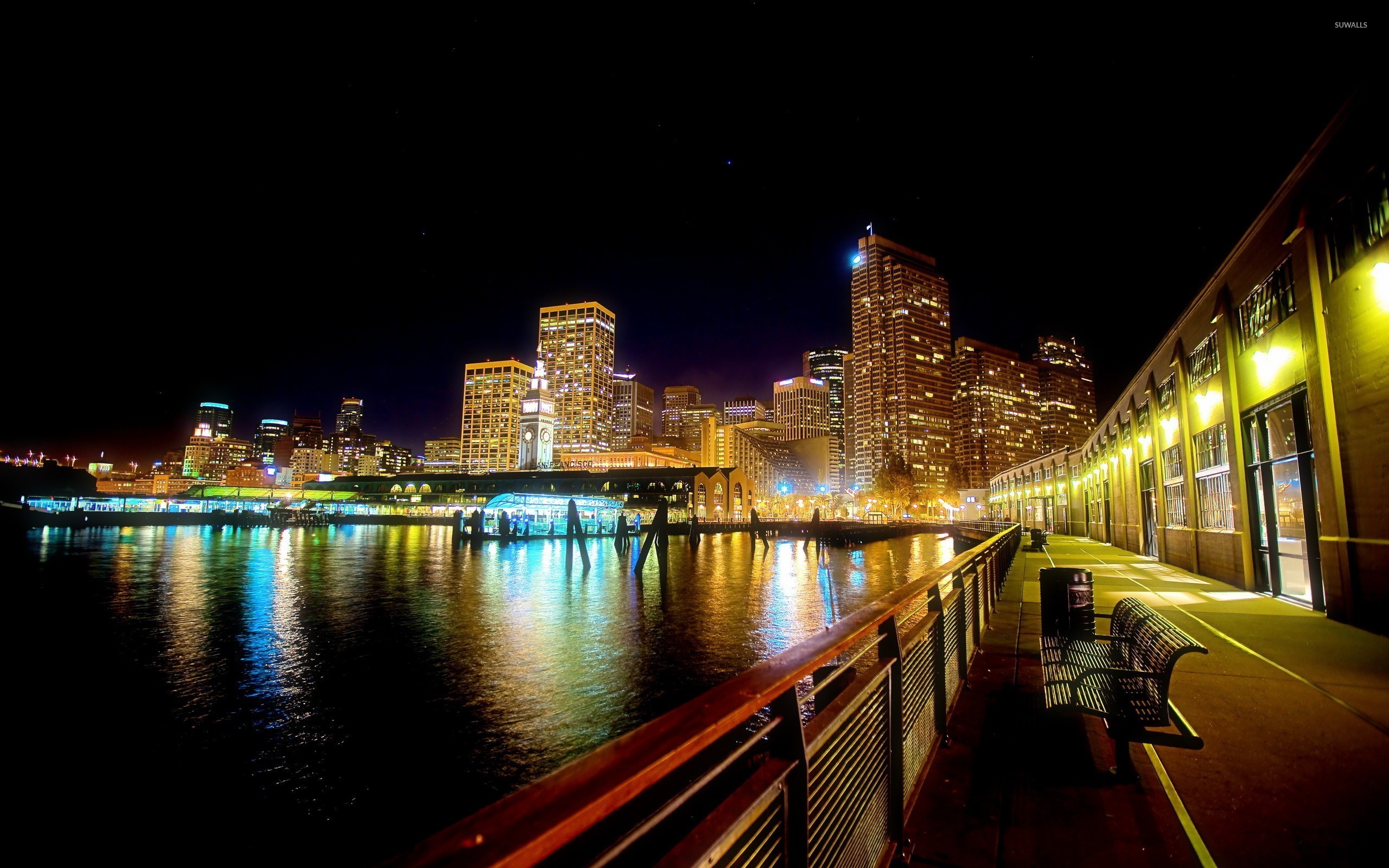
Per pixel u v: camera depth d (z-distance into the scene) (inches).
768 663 98.7
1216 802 175.9
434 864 37.5
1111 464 1445.6
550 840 43.3
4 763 486.3
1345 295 428.8
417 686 689.6
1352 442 426.6
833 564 2454.5
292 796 436.1
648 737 64.2
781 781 93.4
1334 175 427.5
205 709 610.9
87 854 367.6
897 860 150.0
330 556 2452.0
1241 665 317.7
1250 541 617.3
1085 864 147.6
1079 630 278.5
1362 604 416.8
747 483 6653.5
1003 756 211.6
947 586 315.0
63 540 3250.5
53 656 817.5
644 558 1904.5
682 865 67.2
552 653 858.1
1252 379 597.6
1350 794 179.5
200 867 358.0
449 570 1996.8
